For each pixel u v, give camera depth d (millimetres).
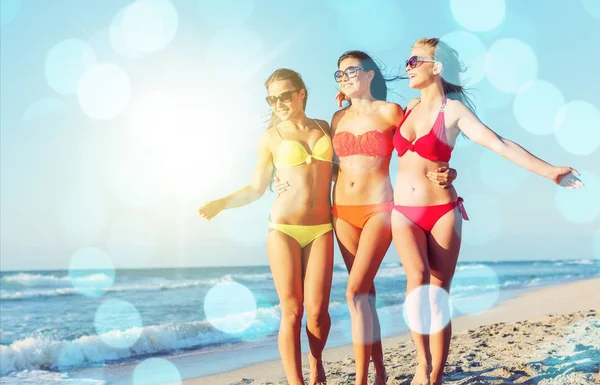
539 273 39719
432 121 3902
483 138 3746
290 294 4039
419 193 3910
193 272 44844
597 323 7707
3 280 30062
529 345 6480
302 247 4113
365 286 3932
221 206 4332
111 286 28734
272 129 4254
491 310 13477
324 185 4148
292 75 4191
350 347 8477
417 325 3883
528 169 3590
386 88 4277
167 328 10484
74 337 12398
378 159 4055
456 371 5285
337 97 4355
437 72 3885
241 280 33969
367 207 4008
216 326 11367
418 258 3859
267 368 7379
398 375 5355
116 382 6961
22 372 7832
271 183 4344
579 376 4645
